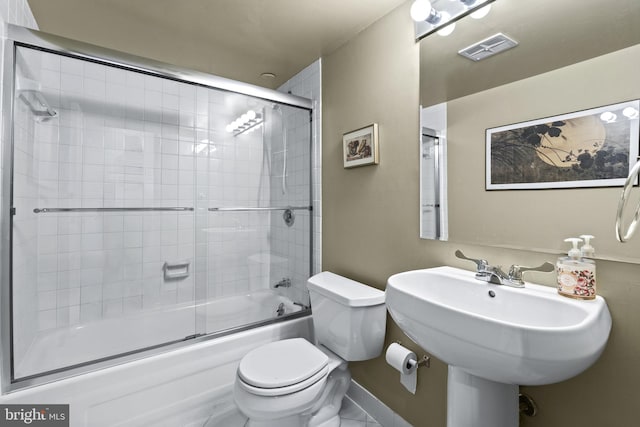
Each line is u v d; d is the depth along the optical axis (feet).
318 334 5.92
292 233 7.73
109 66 5.49
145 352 5.30
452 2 4.29
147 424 5.01
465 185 4.15
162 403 5.15
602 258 2.93
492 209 3.85
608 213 2.90
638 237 2.71
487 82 3.90
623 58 2.83
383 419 5.44
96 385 4.64
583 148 3.06
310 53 6.84
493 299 3.39
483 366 2.63
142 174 6.93
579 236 3.09
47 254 5.95
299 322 6.84
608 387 2.92
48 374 4.53
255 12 5.35
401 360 4.42
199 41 6.35
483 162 3.94
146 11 5.31
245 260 7.84
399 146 5.14
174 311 7.07
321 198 7.11
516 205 3.61
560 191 3.23
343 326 5.14
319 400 4.95
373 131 5.53
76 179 6.28
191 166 7.20
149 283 7.07
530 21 3.50
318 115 7.18
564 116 3.20
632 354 2.77
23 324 4.96
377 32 5.58
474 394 3.14
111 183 6.66
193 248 7.33
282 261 7.98
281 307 7.62
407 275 3.94
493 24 3.85
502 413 3.08
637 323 2.74
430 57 4.62
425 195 4.69
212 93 6.97
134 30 5.91
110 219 6.71
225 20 5.60
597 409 2.98
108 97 6.43
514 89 3.63
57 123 5.92
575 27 3.14
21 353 4.81
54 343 5.78
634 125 2.75
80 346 5.91
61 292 6.20
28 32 4.58
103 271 6.66
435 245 4.58
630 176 2.54
